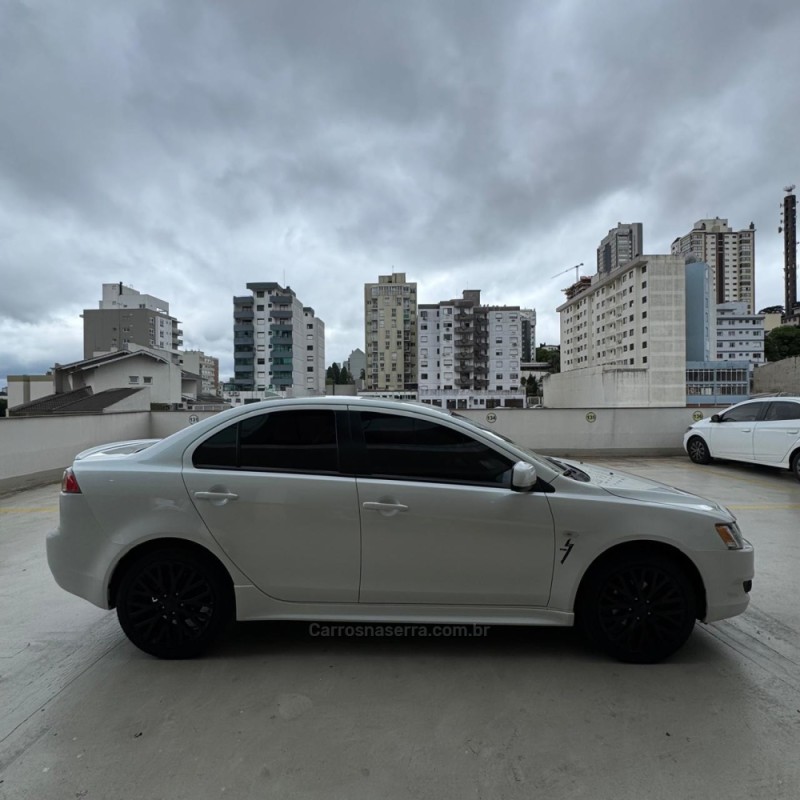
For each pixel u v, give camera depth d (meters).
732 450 10.24
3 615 3.74
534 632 3.45
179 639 3.07
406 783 2.11
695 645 3.26
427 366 118.81
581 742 2.36
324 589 3.02
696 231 179.38
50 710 2.60
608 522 2.97
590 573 3.05
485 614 3.03
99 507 3.04
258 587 3.03
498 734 2.42
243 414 3.17
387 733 2.42
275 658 3.11
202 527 3.00
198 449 3.12
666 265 95.81
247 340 109.19
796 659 3.10
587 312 122.88
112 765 2.21
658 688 2.79
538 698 2.70
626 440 12.45
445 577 2.99
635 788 2.08
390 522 2.97
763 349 128.12
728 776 2.14
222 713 2.57
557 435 12.45
